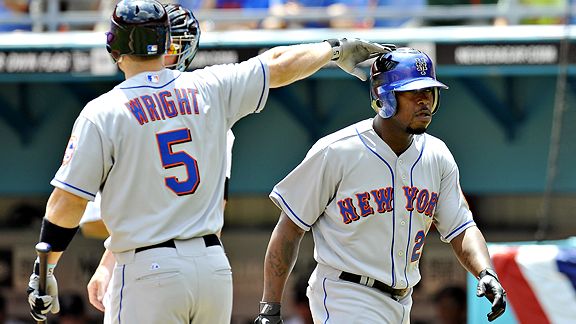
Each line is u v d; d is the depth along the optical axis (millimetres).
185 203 15438
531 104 35406
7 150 36562
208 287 15492
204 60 33500
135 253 15375
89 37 34031
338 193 17219
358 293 17266
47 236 15438
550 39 33375
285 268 17656
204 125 15695
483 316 23609
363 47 17500
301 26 36250
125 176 15305
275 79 16469
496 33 33688
